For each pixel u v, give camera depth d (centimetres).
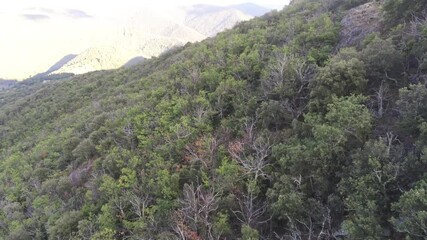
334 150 1278
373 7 2389
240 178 1519
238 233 1395
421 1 1814
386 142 1262
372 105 1527
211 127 2050
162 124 2352
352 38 2208
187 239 1360
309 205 1249
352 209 1078
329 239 1146
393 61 1578
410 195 944
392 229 1029
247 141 1733
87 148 2648
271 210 1332
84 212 1975
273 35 2884
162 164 1869
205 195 1489
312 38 2359
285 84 1938
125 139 2419
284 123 1794
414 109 1201
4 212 2566
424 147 1056
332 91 1598
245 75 2455
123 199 1766
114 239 1614
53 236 1909
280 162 1418
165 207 1625
